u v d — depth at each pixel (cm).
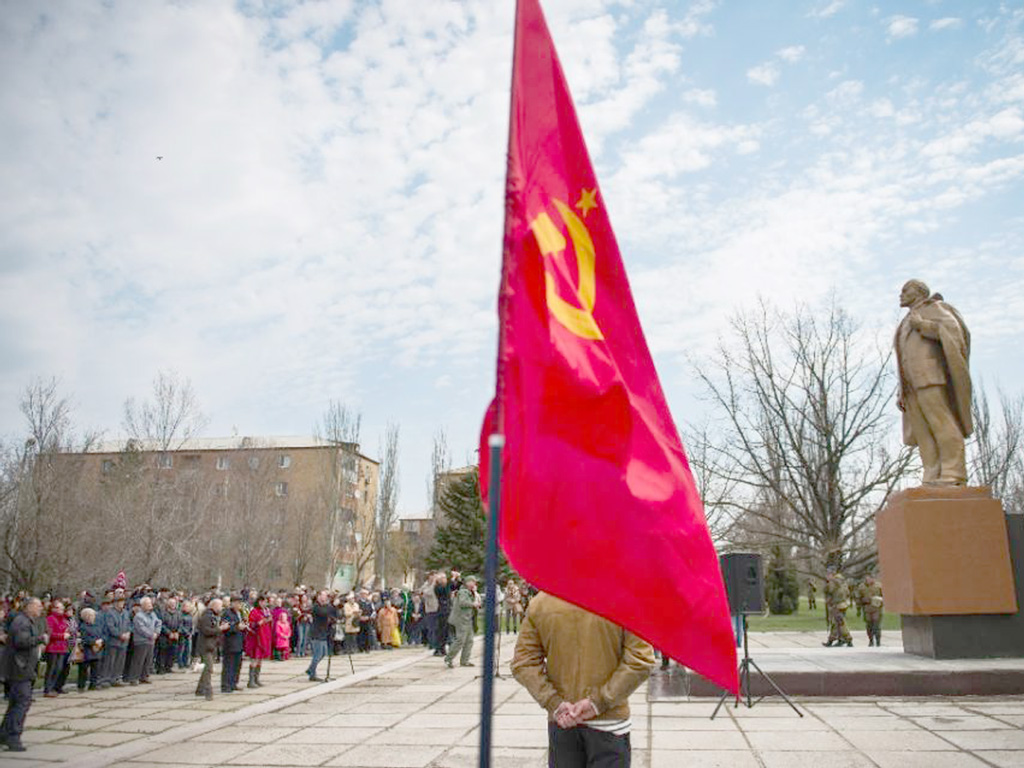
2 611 1457
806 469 3200
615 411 374
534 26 407
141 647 1659
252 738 987
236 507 5272
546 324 364
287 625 2189
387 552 6800
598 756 379
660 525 367
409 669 1812
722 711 1045
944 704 1050
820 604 5575
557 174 395
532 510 341
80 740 1010
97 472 4625
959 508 1249
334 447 5884
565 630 389
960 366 1310
